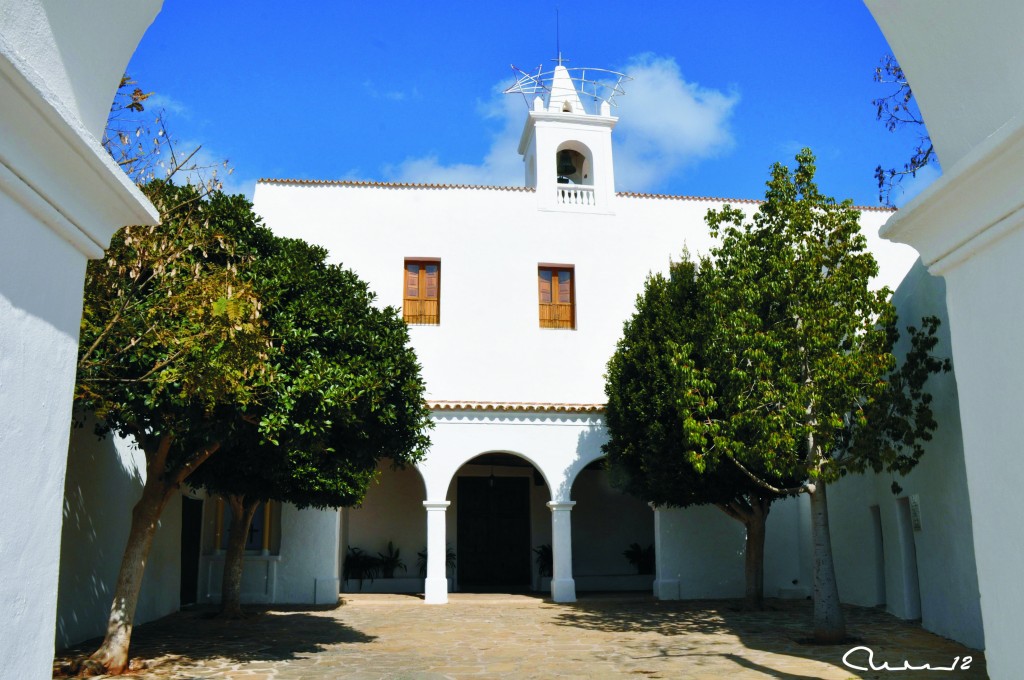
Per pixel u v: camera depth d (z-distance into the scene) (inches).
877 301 498.6
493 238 917.8
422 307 899.4
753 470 647.1
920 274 549.0
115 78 144.4
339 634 584.7
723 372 516.4
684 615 692.7
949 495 512.4
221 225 497.4
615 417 735.7
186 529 757.9
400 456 561.9
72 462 503.5
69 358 131.9
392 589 909.2
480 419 814.5
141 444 453.7
